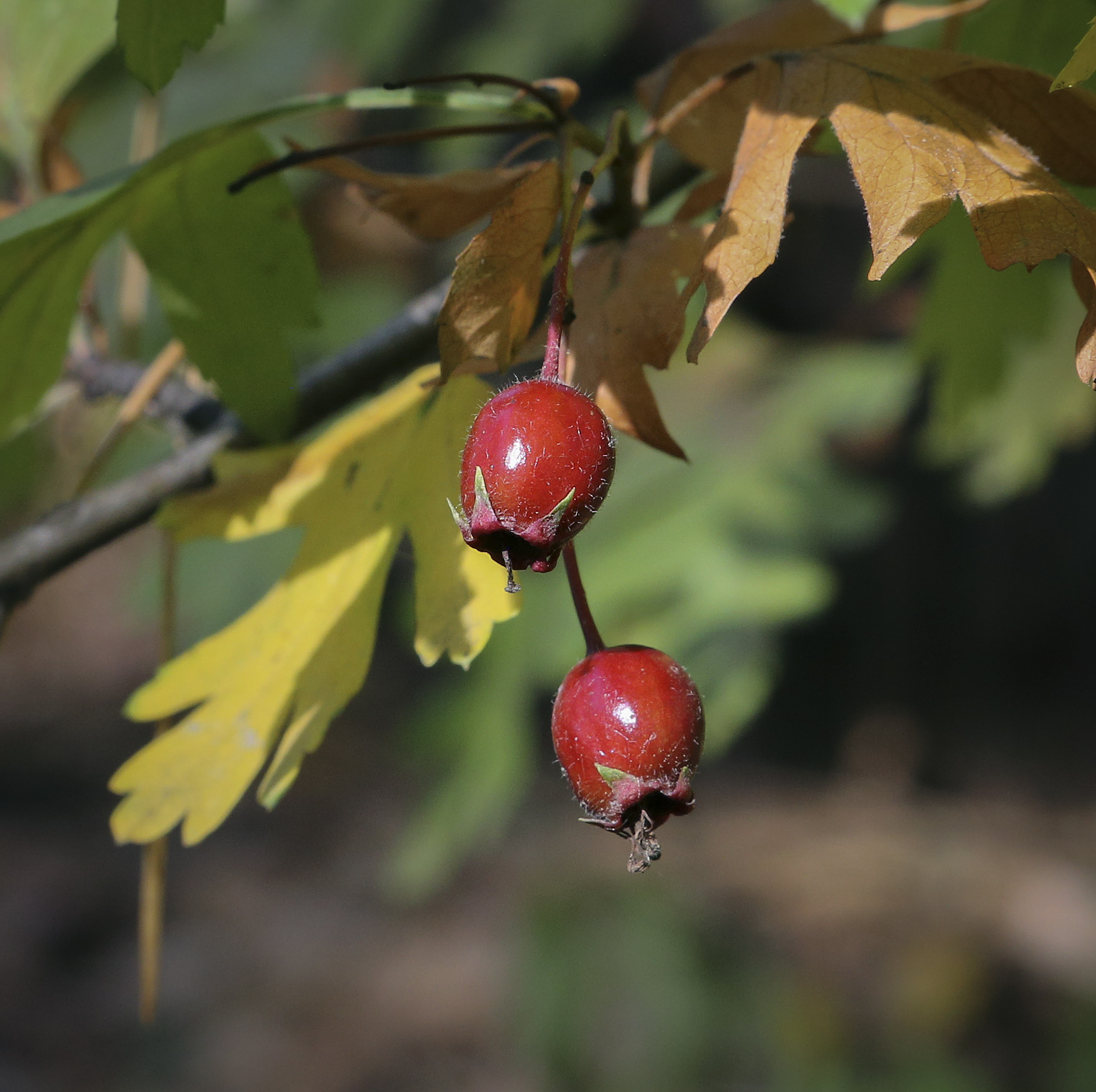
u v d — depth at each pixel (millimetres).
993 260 951
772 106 1088
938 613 8555
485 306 1048
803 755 8625
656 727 1011
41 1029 6195
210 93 3902
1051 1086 5215
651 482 3980
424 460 1384
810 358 4328
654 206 1660
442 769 4820
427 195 1312
